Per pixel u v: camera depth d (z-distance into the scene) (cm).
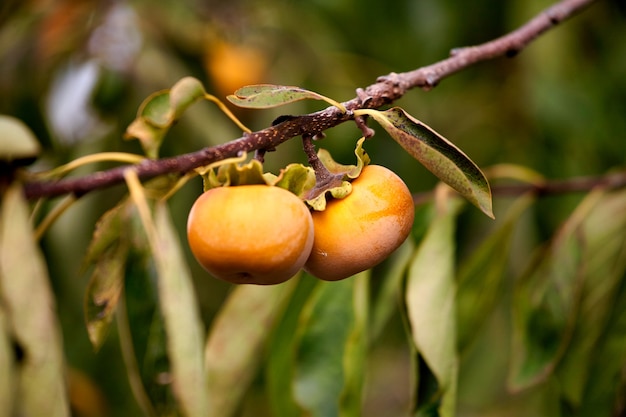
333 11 106
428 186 97
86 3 104
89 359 102
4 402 55
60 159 97
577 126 97
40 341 56
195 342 60
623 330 76
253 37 106
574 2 71
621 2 102
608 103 98
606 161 97
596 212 79
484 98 105
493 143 103
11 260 56
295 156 93
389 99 60
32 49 102
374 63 104
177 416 64
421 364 66
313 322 72
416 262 68
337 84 103
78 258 92
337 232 55
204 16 106
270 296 72
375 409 147
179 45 105
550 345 75
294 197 55
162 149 99
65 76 102
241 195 54
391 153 96
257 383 97
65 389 56
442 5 100
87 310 64
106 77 100
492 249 78
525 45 69
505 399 118
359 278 71
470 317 77
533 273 77
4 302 56
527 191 79
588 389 76
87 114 100
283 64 105
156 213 63
